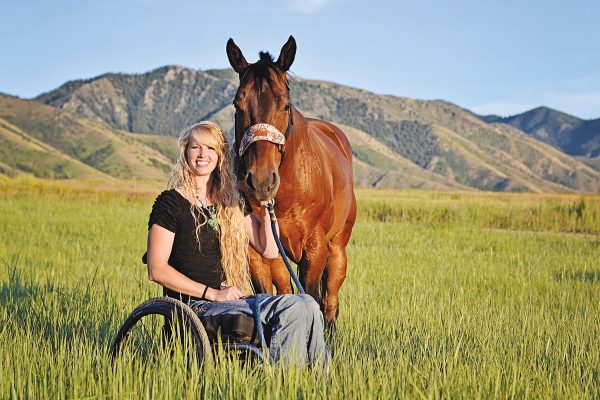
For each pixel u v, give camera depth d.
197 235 3.79
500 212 22.81
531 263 11.41
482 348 4.68
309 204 5.43
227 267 3.90
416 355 4.52
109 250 11.86
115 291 6.81
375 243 14.18
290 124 4.93
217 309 3.70
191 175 3.86
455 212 23.30
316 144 5.84
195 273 3.82
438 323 5.73
